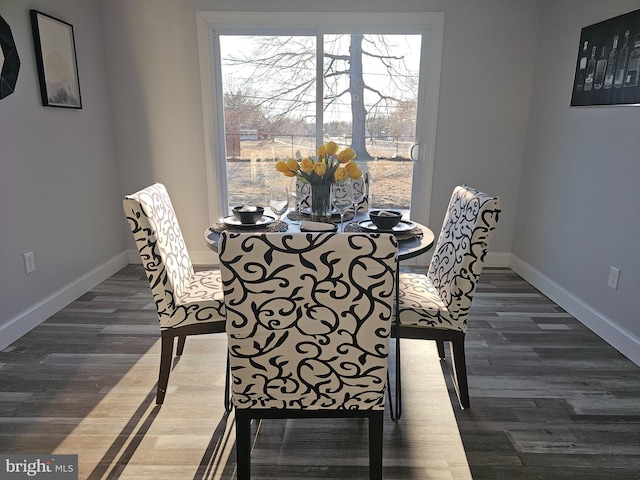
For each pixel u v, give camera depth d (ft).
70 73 9.48
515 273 11.78
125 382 6.71
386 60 11.14
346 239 3.67
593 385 6.72
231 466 5.12
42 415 5.93
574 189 9.16
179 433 5.65
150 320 8.80
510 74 10.98
